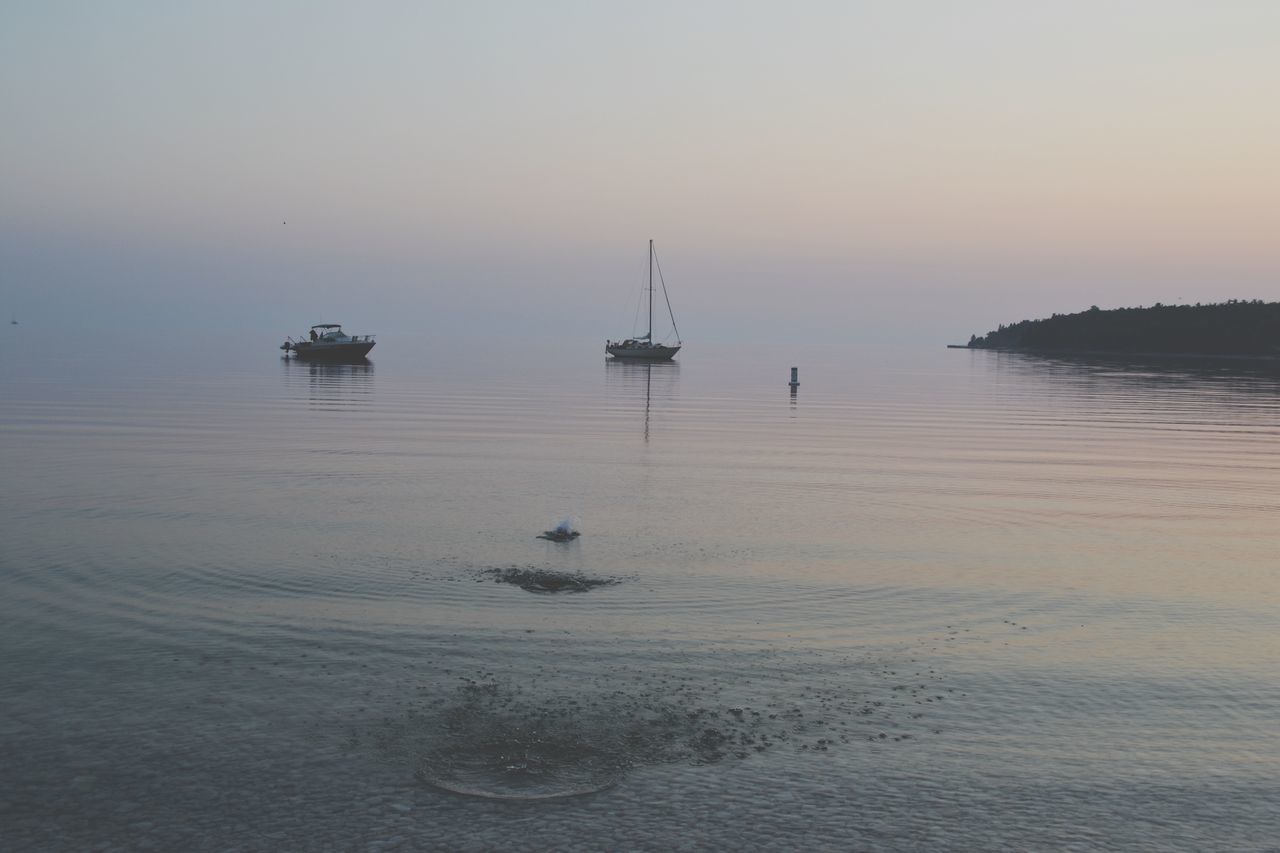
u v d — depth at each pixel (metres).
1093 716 9.58
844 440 36.91
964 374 107.56
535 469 27.33
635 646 11.51
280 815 7.38
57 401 50.06
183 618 12.42
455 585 14.22
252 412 45.66
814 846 7.04
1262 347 147.75
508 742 8.69
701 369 117.94
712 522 19.80
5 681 10.12
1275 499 23.66
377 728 8.96
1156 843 7.21
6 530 17.78
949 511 21.52
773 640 11.88
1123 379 93.31
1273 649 11.81
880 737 8.96
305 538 17.47
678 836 7.12
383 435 35.97
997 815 7.55
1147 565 16.41
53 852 6.87
